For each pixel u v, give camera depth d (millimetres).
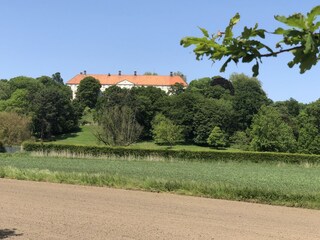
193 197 16906
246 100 94375
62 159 40250
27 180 22328
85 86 138250
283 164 39469
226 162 41188
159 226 10711
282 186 19422
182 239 9320
